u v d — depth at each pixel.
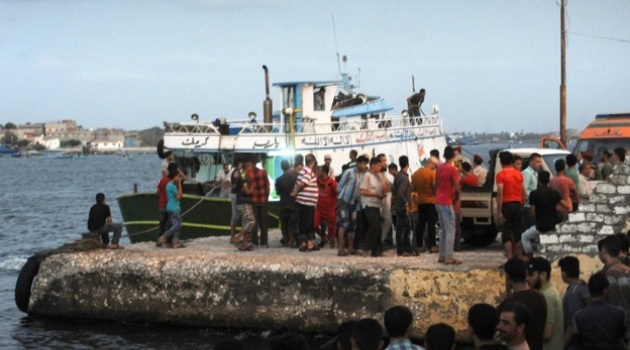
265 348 9.07
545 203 17.48
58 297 21.61
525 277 12.35
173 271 20.48
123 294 20.97
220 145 30.20
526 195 20.36
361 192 20.59
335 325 19.02
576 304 12.50
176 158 30.89
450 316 18.16
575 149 32.50
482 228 22.53
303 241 22.06
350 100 34.62
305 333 19.33
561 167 18.97
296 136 30.08
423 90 36.69
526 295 11.95
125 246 23.20
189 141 30.55
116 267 21.06
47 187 110.81
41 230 51.06
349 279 18.94
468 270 18.12
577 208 18.59
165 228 23.41
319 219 22.52
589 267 17.19
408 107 36.56
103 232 22.78
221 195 29.02
